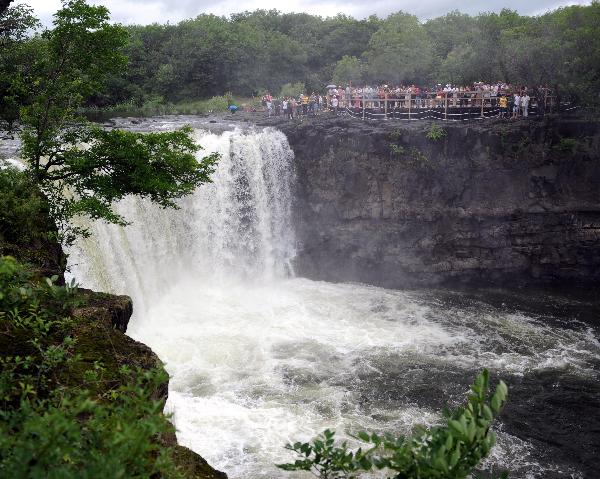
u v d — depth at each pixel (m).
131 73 59.03
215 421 19.97
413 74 51.50
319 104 41.41
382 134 34.62
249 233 34.56
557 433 21.03
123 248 27.11
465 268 36.47
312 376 23.69
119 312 12.13
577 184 35.66
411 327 29.41
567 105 37.88
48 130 17.05
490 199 35.62
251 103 53.75
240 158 33.22
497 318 31.06
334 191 35.62
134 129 36.16
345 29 67.81
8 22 17.89
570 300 34.16
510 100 37.38
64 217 17.14
